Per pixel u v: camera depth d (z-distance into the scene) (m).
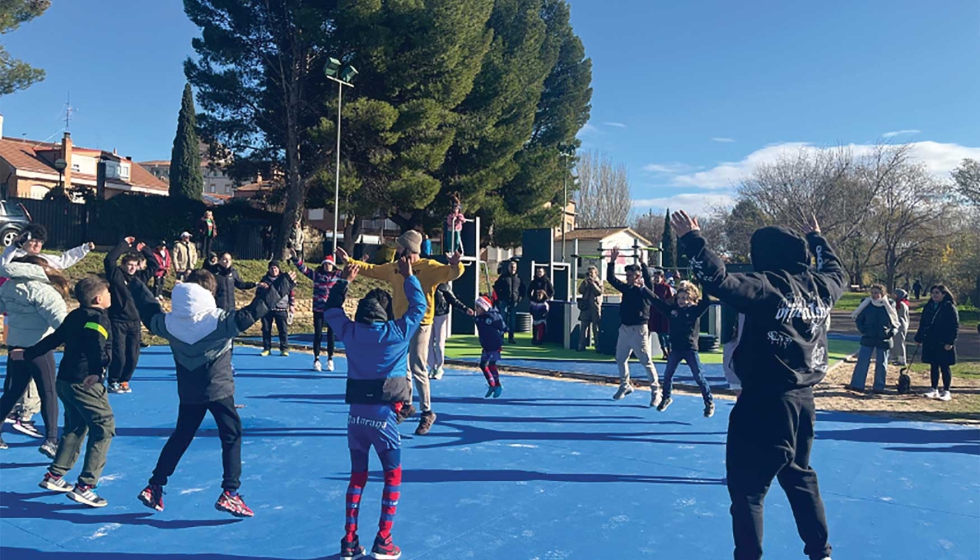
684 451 6.82
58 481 5.04
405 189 25.75
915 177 48.34
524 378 11.67
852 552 4.39
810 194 47.19
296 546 4.29
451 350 15.46
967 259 41.00
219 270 11.73
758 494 3.40
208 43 26.38
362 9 23.78
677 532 4.66
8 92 20.11
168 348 14.77
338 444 6.82
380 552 4.04
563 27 47.81
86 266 21.55
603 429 7.75
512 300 17.77
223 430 4.68
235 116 28.30
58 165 32.81
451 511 4.99
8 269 5.72
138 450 6.43
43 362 5.77
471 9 26.41
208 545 4.27
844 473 6.18
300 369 11.92
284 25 26.11
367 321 4.16
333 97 25.20
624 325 9.26
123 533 4.43
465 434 7.36
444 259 18.48
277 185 31.92
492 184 30.55
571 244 54.59
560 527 4.72
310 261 34.69
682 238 3.39
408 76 25.25
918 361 16.06
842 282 3.78
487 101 30.36
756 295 3.35
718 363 14.12
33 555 4.05
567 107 46.16
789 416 3.38
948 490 5.71
